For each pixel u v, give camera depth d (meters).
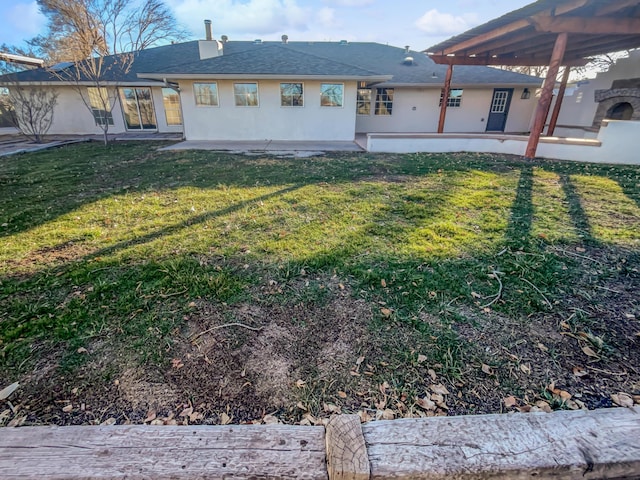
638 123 6.70
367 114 13.69
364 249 3.09
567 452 1.01
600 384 1.63
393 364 1.78
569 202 4.43
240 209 4.25
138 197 4.82
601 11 5.70
